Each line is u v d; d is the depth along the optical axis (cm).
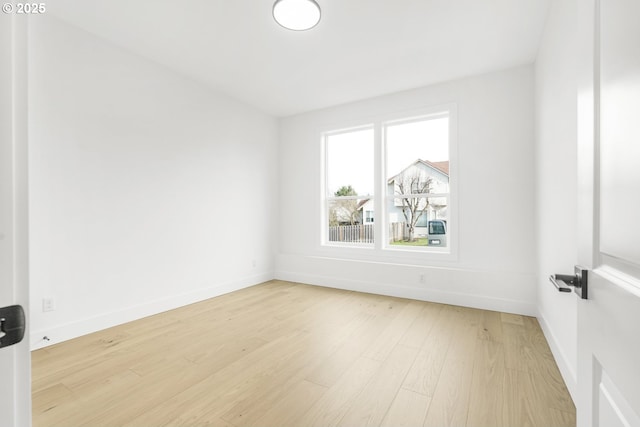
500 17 236
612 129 61
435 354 219
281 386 180
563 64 188
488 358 212
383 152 397
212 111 372
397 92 382
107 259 270
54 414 155
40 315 230
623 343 56
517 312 303
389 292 376
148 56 298
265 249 457
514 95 313
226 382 184
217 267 378
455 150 343
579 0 80
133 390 176
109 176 272
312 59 303
